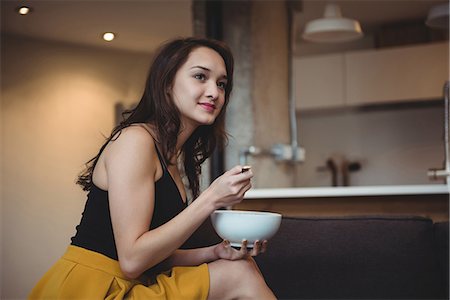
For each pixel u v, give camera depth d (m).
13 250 4.17
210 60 1.81
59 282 1.69
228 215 1.67
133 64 4.35
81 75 4.31
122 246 1.64
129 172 1.68
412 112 6.32
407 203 3.26
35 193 4.23
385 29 6.16
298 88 6.25
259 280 1.68
